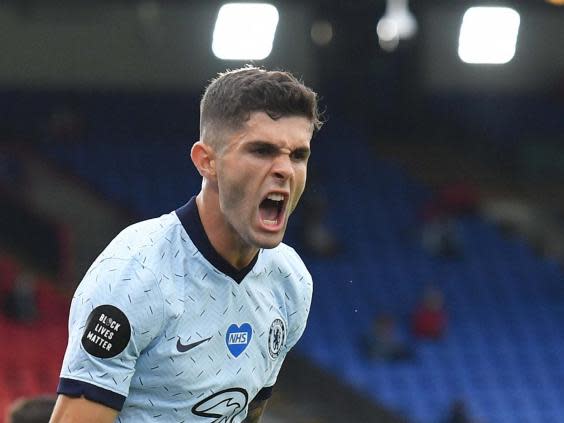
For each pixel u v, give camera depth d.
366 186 84.56
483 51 95.25
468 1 79.81
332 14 91.12
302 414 56.66
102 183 79.75
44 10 87.56
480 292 71.12
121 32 90.00
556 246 78.06
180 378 8.18
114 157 83.31
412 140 93.19
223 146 7.86
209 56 92.06
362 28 91.94
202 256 8.18
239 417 8.83
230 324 8.37
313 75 93.69
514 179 89.19
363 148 90.00
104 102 89.00
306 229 72.50
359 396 58.59
